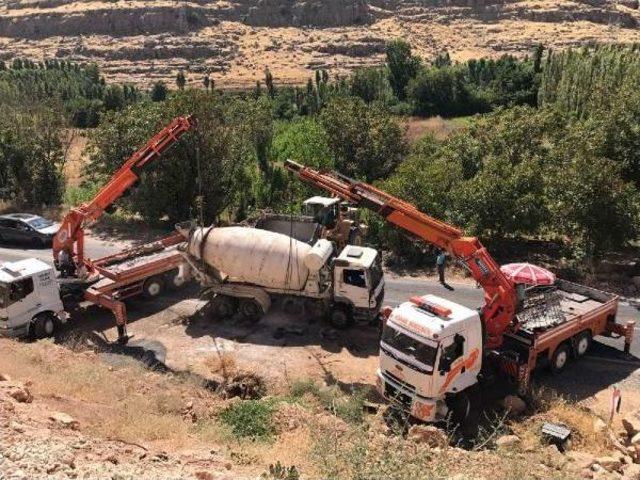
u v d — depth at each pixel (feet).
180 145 103.40
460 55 436.76
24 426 35.63
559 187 84.74
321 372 59.82
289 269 67.36
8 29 511.81
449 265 89.76
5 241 103.55
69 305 72.02
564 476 38.27
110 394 48.06
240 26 494.18
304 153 137.28
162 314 73.10
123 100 272.10
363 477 30.86
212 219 111.45
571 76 185.57
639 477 41.32
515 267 64.03
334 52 451.94
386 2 542.98
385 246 96.17
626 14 502.79
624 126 93.30
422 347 48.37
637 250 94.58
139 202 108.78
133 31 481.46
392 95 274.77
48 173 126.21
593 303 64.95
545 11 499.10
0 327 63.52
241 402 48.16
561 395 55.57
